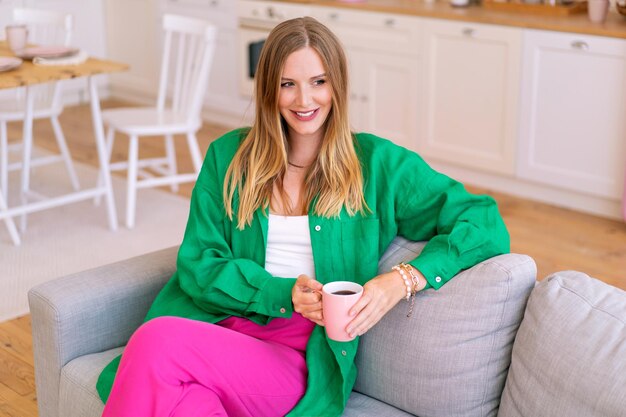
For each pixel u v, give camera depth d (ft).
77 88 20.36
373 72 15.33
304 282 5.69
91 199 14.20
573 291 5.25
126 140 17.46
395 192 6.14
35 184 14.79
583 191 13.11
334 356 5.91
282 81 5.94
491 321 5.50
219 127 18.52
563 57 12.73
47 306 6.23
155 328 5.40
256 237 6.25
